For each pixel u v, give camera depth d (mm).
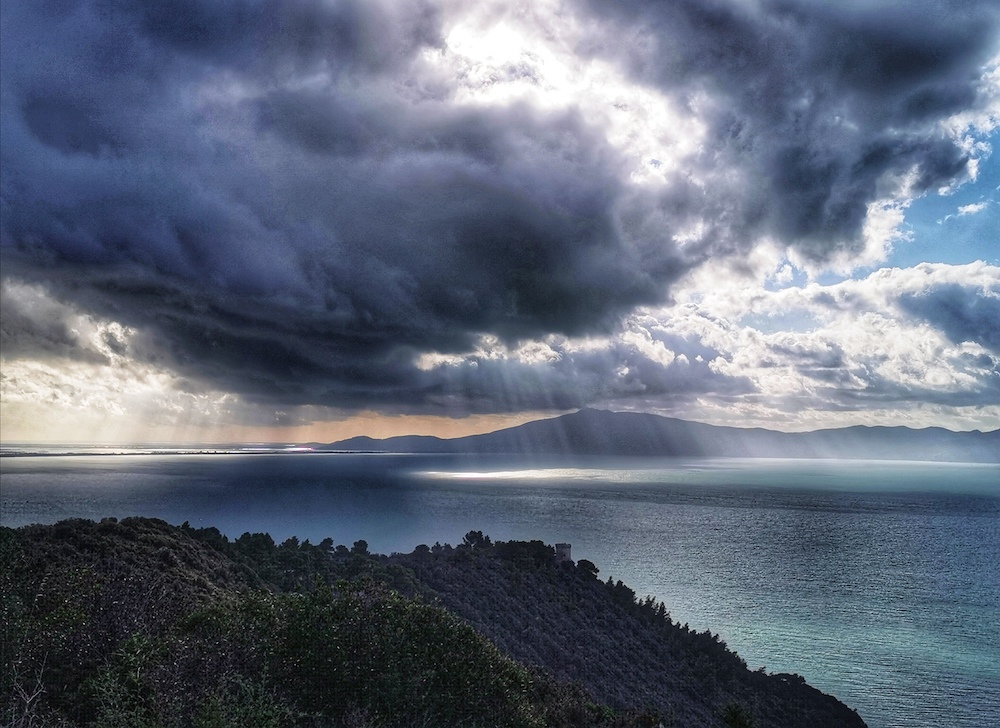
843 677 79062
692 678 50562
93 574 19062
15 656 14992
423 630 17797
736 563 166000
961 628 108438
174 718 13742
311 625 16797
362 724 15680
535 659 42281
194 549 37781
